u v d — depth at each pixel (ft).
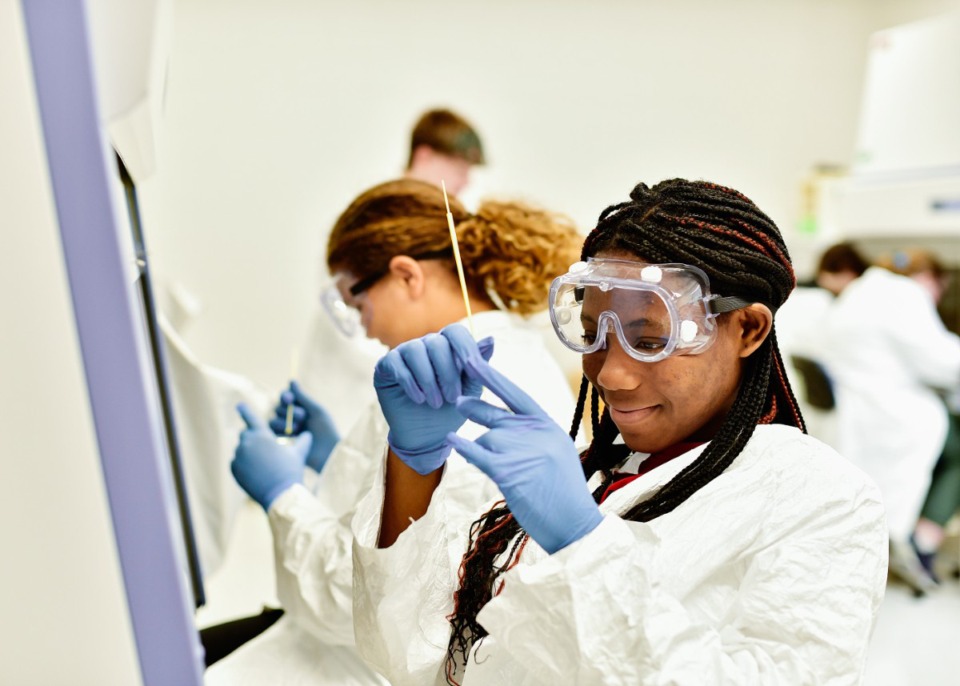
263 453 4.58
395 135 13.80
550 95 14.52
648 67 14.88
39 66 1.72
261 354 13.71
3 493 1.83
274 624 5.09
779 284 2.64
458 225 4.55
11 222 1.75
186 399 5.80
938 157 12.05
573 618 2.17
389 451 2.85
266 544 11.09
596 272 2.60
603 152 14.99
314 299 13.75
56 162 1.75
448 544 3.17
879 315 11.07
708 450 2.65
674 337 2.44
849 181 13.70
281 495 4.41
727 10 15.01
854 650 2.29
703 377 2.58
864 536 2.47
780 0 15.20
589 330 2.68
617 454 3.14
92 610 1.90
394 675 2.98
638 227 2.58
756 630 2.34
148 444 1.86
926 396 11.09
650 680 2.13
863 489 2.55
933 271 11.89
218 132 13.12
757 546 2.50
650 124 15.11
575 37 14.40
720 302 2.52
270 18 13.00
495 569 2.91
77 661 1.92
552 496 2.25
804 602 2.33
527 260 4.53
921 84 12.25
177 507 4.78
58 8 1.71
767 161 15.84
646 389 2.59
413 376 2.48
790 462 2.61
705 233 2.54
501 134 14.44
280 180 13.44
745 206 2.64
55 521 1.86
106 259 1.79
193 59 12.85
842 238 13.67
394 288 4.56
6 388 1.80
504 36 14.07
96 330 1.81
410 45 13.65
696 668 2.16
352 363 7.26
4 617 1.88
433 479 2.83
